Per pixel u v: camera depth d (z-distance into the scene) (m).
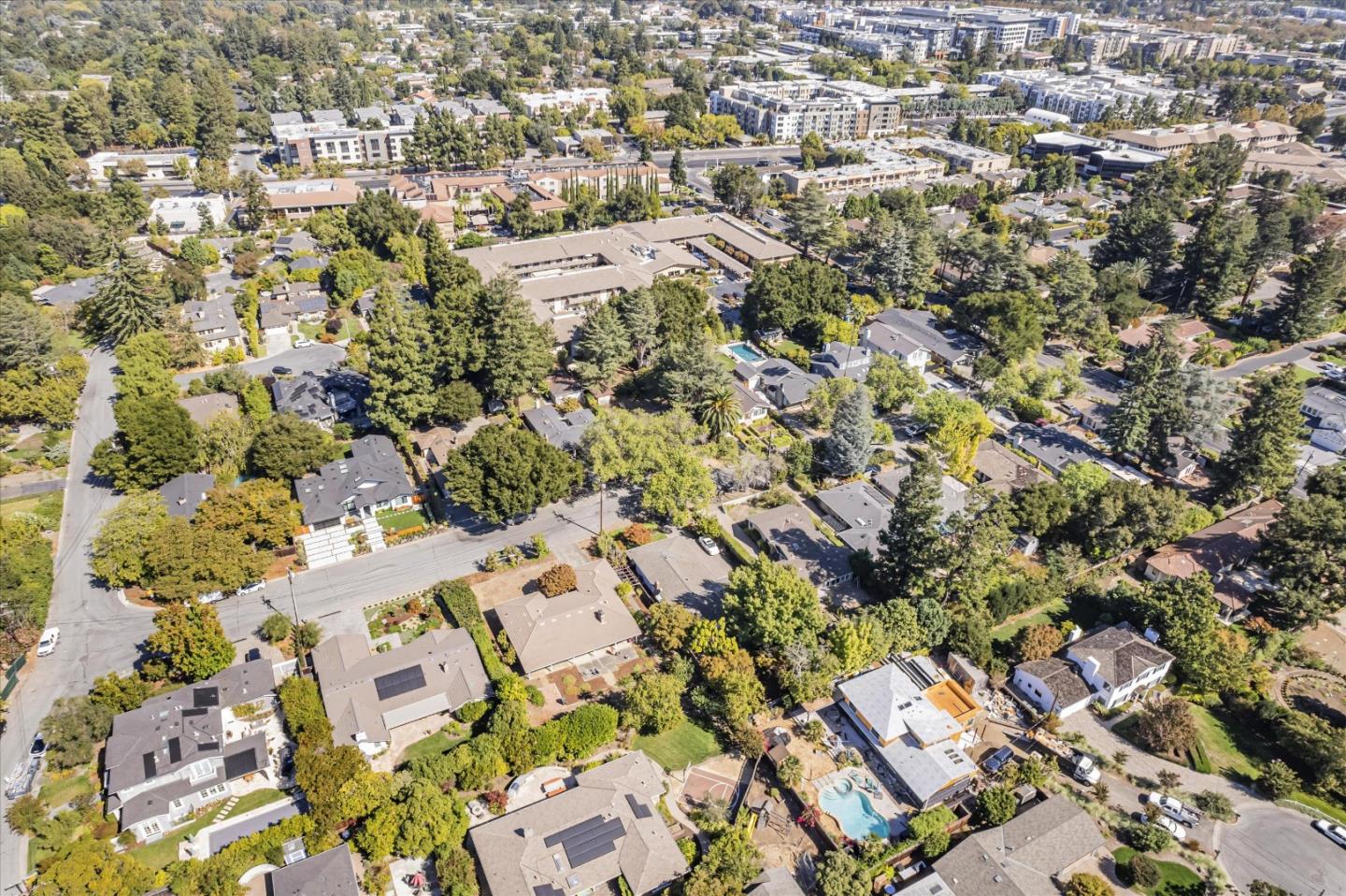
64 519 118.50
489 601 104.88
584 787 78.62
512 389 139.62
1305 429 138.75
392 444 132.12
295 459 120.56
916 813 79.81
